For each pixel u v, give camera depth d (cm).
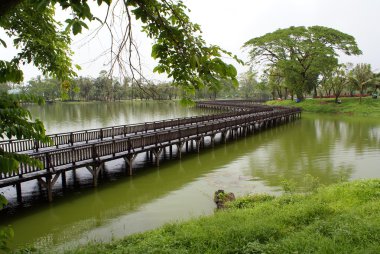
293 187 1040
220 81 303
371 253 453
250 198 945
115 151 1309
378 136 2294
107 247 599
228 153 1856
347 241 511
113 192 1163
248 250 508
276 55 4628
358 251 462
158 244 568
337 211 716
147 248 547
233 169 1488
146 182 1286
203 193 1146
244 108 4356
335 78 4506
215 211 925
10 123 302
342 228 562
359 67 4359
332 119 3506
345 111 4066
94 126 3161
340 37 4344
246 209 808
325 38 4344
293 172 1412
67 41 556
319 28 4366
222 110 5300
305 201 827
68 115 4469
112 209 1002
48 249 685
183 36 327
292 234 579
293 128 2919
